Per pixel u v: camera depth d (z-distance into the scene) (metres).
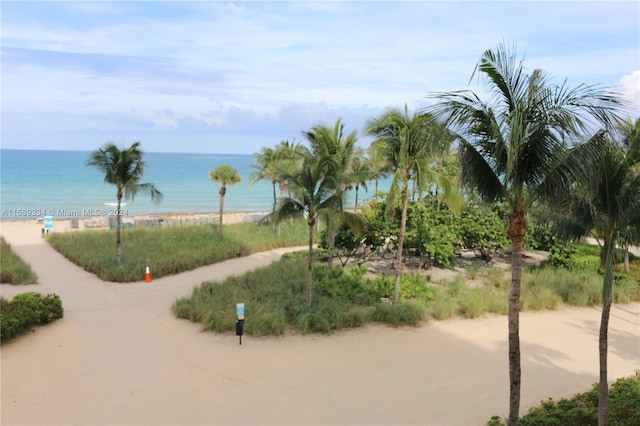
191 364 11.57
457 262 25.67
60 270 22.94
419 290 17.66
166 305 16.95
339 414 9.17
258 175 33.19
